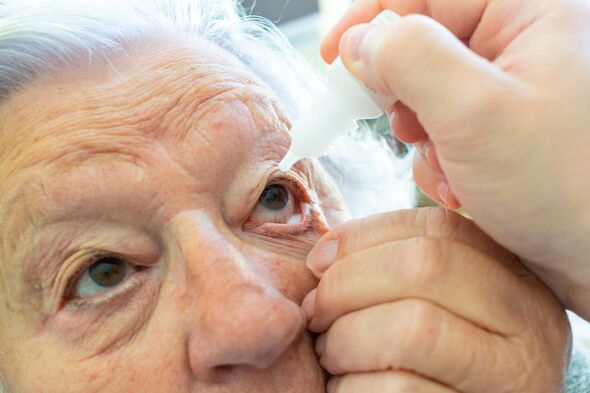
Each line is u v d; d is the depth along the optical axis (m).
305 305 0.25
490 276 0.23
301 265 0.26
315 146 0.24
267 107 0.27
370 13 0.27
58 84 0.26
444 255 0.23
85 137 0.24
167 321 0.23
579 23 0.22
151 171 0.24
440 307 0.22
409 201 0.45
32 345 0.25
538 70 0.21
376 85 0.22
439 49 0.20
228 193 0.25
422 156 0.29
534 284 0.24
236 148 0.25
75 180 0.24
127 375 0.23
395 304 0.23
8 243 0.25
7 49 0.26
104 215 0.24
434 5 0.25
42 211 0.24
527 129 0.20
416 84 0.20
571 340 0.25
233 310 0.22
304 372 0.24
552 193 0.21
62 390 0.24
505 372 0.22
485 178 0.21
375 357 0.23
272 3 0.69
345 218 0.30
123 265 0.25
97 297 0.25
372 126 0.45
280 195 0.27
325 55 0.28
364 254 0.24
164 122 0.25
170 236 0.24
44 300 0.25
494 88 0.20
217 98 0.26
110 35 0.26
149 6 0.29
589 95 0.20
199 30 0.30
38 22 0.26
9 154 0.25
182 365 0.23
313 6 0.71
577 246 0.22
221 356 0.22
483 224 0.22
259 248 0.26
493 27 0.24
